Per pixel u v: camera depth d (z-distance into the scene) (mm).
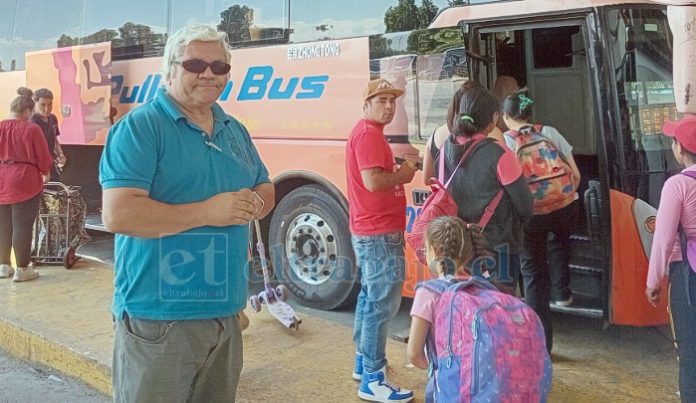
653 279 3258
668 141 4375
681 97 4176
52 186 7273
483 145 3576
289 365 4414
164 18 6680
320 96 5441
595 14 4320
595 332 5250
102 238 9102
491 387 2385
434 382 2609
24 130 6191
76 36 7684
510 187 3541
